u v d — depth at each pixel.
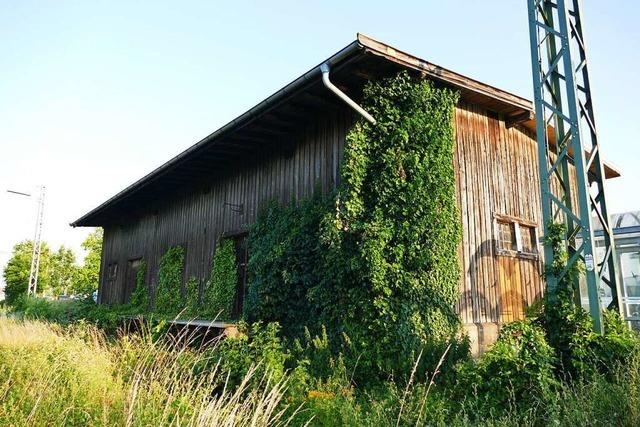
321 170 7.64
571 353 5.22
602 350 5.13
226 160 10.06
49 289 44.16
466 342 5.93
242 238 9.51
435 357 5.68
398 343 5.87
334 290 6.55
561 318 5.51
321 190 7.49
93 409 4.43
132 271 14.63
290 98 6.95
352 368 5.79
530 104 8.42
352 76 6.70
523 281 8.15
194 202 11.51
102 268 17.16
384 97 6.71
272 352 5.57
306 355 6.00
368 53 6.02
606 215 6.25
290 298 7.41
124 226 15.80
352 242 6.46
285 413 4.45
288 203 8.24
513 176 8.60
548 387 4.48
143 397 4.62
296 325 7.16
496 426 4.11
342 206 6.53
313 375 5.61
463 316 6.93
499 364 4.85
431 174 6.66
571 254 6.13
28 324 9.45
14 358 5.85
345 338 5.95
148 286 12.98
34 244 26.89
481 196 7.79
